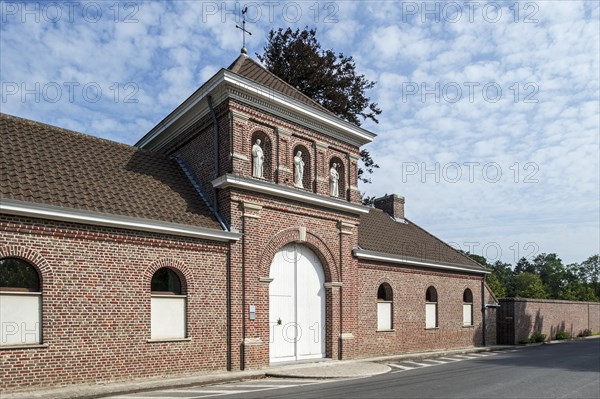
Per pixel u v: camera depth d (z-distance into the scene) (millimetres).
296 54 30828
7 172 11984
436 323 23438
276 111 16531
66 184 12828
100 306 12070
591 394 11305
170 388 11938
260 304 15273
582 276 99938
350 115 32312
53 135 14805
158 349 12984
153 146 19594
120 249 12602
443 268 24094
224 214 15180
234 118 15422
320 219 17734
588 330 38250
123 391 11133
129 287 12641
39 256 11227
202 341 13930
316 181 17578
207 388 12055
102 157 15180
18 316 10883
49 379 11070
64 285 11531
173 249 13648
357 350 18500
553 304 33406
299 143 17359
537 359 19828
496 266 104500
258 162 16094
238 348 14586
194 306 13883
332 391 11523
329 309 17672
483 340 26531
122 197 13664
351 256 18844
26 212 10992
